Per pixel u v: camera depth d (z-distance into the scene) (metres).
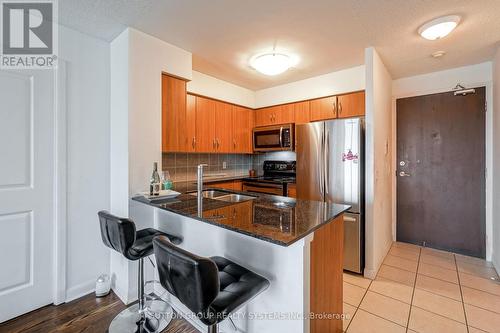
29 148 1.90
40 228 1.96
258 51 2.61
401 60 2.80
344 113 3.21
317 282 1.39
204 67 3.11
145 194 2.06
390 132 3.35
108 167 2.32
